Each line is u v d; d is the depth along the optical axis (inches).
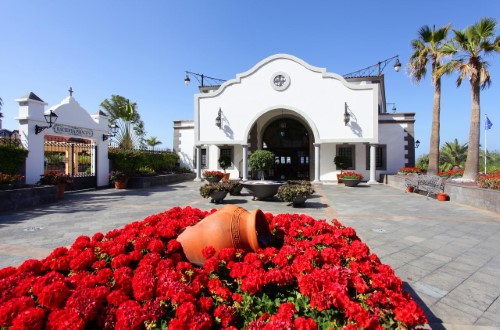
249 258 101.2
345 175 636.1
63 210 329.4
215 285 84.4
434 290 135.6
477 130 491.2
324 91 670.5
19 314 65.0
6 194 320.8
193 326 66.1
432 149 599.5
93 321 72.7
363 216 299.4
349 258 104.9
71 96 494.6
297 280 89.4
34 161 421.4
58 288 74.0
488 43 470.6
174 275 88.9
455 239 217.3
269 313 79.0
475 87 490.6
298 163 813.9
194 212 176.1
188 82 783.7
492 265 166.4
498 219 287.9
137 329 67.4
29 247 189.9
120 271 89.0
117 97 1135.0
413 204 382.3
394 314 75.4
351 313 69.8
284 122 820.6
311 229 137.6
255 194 404.8
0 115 759.7
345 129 661.9
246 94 700.0
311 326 65.5
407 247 197.9
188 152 856.3
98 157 556.1
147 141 1162.6
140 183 576.7
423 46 610.2
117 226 250.5
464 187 384.2
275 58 689.6
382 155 740.7
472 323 109.2
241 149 797.2
